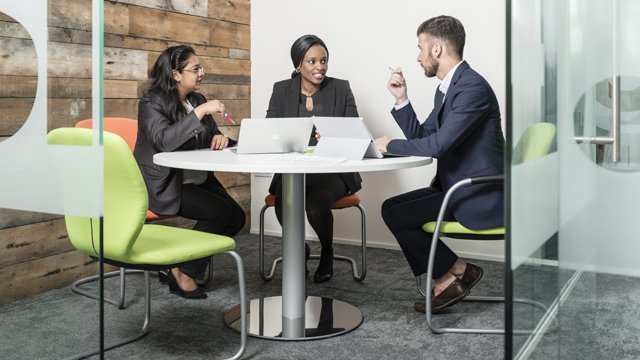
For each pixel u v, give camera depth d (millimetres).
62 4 1584
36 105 1662
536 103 1553
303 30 4102
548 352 1670
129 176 1761
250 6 4297
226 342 2312
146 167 2770
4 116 1720
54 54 1609
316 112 3402
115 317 2584
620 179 2010
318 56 3336
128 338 2316
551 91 1674
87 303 1593
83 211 1585
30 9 1645
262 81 4301
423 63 2617
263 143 2402
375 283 3156
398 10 3771
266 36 4254
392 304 2803
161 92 2842
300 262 2473
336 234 4121
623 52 2014
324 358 2164
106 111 3340
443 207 2309
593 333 1940
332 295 2949
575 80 1846
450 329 2408
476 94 2373
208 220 2832
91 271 1579
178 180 2746
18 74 1679
